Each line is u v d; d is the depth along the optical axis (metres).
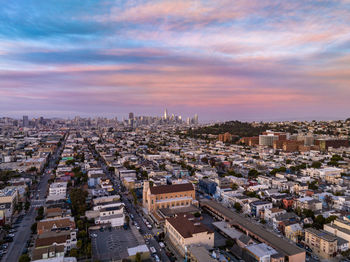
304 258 167.50
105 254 178.38
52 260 158.50
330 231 199.50
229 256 176.75
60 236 186.00
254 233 197.38
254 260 163.25
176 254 182.12
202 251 164.88
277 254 164.38
